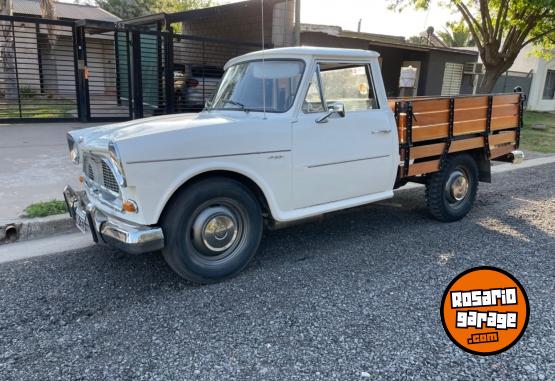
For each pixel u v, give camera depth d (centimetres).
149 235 328
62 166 710
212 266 369
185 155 332
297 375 259
